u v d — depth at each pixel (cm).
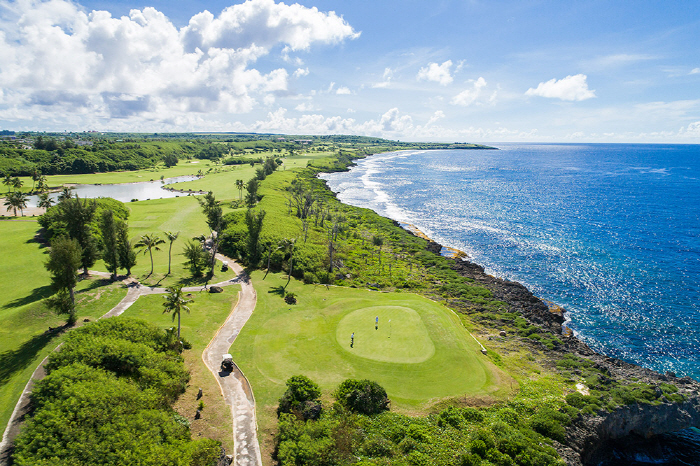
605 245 11712
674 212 15812
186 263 8981
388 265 9994
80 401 3741
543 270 9888
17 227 10588
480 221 14975
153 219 12350
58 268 5794
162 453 3331
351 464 3497
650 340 6781
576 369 5556
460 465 3597
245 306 7081
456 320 6638
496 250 11506
